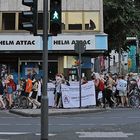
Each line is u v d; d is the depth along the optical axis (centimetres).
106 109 4447
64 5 5809
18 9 5784
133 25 6756
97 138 2370
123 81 4975
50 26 2239
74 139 2331
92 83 4716
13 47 5678
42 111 2184
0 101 4625
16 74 5756
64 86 4628
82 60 5741
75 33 5716
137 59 7875
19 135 2500
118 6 6544
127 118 3503
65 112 3916
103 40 5712
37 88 4641
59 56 5741
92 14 5816
